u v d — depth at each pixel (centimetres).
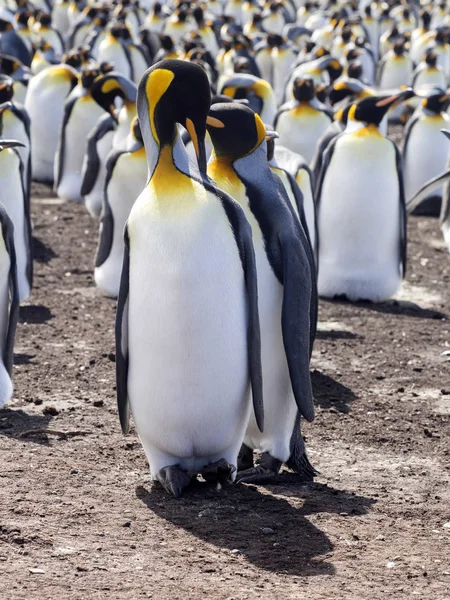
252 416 988
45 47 4234
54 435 1104
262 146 949
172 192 866
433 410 1262
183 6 6362
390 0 8250
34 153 3031
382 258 1825
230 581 771
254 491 974
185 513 901
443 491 1005
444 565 823
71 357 1420
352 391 1322
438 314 1742
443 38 5391
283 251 921
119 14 5681
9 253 1114
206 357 887
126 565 787
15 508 879
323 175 1827
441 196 2672
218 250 864
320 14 6688
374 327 1672
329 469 1059
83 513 884
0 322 1135
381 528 896
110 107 2247
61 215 2525
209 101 883
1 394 1140
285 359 962
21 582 742
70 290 1855
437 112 2656
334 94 2861
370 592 765
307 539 860
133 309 895
